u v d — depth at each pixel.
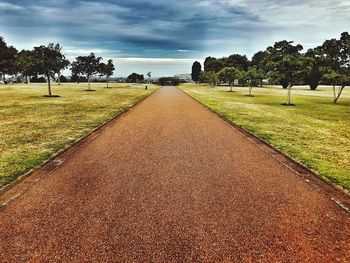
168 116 15.10
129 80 99.81
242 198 5.18
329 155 7.97
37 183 5.76
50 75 28.09
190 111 17.38
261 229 4.16
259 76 34.72
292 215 4.59
